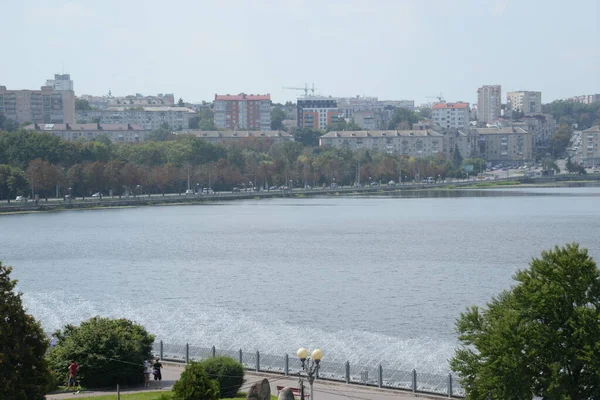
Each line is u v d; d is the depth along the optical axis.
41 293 182.00
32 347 81.25
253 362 111.00
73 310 159.88
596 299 85.88
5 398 77.56
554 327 84.38
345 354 123.75
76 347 96.88
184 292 184.75
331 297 177.12
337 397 93.44
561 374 82.38
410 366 116.69
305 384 98.88
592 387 82.31
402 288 188.62
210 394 71.06
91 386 95.75
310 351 125.19
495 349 83.12
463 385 87.81
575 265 85.38
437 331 143.12
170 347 117.88
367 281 199.62
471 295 178.25
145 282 199.88
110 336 97.56
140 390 94.31
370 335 137.25
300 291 185.62
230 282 199.50
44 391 81.25
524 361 82.81
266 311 161.62
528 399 82.00
